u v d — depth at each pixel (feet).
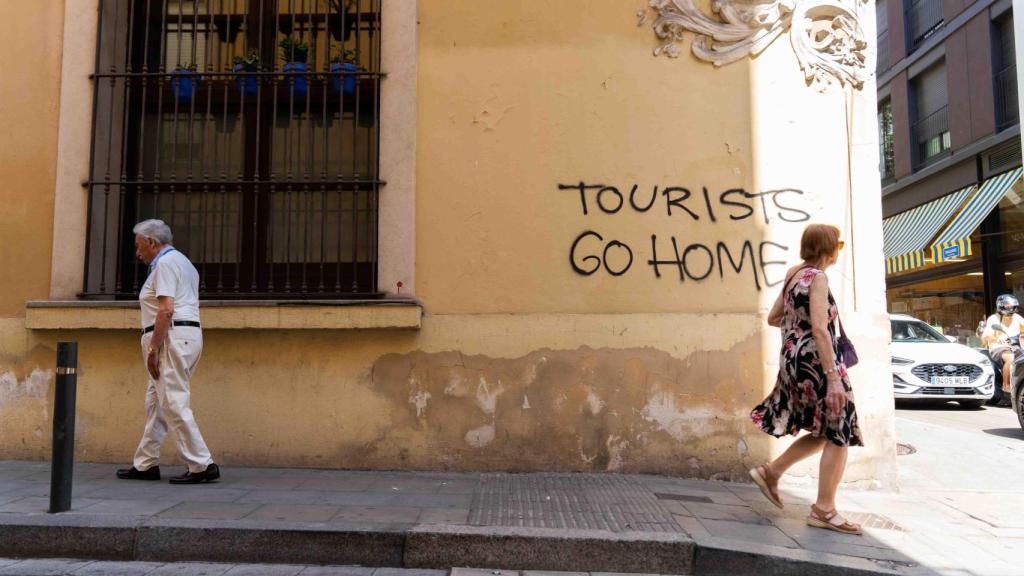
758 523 14.56
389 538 13.16
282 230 20.10
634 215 18.76
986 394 37.63
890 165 70.90
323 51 20.51
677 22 19.01
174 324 16.21
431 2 19.44
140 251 16.75
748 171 18.70
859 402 18.06
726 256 18.57
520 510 14.84
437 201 18.95
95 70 19.40
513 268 18.72
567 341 18.48
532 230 18.81
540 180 18.92
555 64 19.16
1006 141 53.16
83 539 13.21
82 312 18.44
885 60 71.31
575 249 18.74
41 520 13.43
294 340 18.65
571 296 18.63
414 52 19.19
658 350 18.38
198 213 20.25
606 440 18.28
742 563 12.74
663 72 19.01
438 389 18.49
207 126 20.42
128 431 18.67
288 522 13.60
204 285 20.04
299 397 18.58
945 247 54.70
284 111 20.43
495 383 18.45
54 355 18.92
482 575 12.65
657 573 12.89
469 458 18.35
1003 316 39.88
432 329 18.61
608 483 17.33
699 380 18.28
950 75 59.72
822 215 18.52
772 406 14.61
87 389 18.75
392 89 19.11
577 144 18.97
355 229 19.45
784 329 14.73
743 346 18.31
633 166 18.86
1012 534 14.73
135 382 18.72
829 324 14.14
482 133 19.07
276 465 18.51
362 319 18.19
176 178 20.31
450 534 13.10
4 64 19.58
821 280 14.06
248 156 20.31
